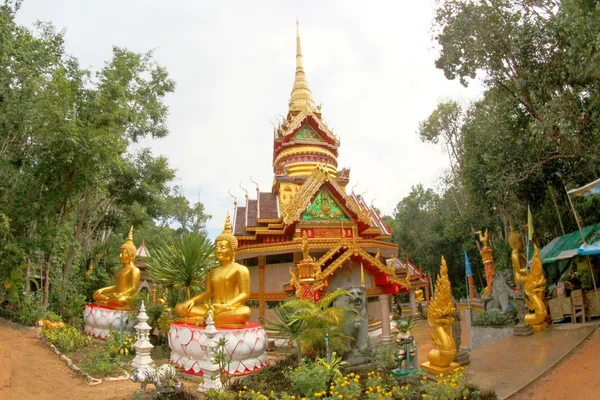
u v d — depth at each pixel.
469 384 9.12
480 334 17.73
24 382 10.48
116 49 23.58
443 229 45.06
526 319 15.68
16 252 17.58
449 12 19.30
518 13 17.67
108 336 14.72
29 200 18.84
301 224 19.59
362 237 22.00
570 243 17.98
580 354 11.70
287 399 8.46
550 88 17.05
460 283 47.19
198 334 11.82
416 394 8.89
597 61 14.63
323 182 20.22
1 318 18.09
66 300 20.47
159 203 28.83
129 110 22.80
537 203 21.20
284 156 27.39
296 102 31.62
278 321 12.27
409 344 10.93
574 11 14.82
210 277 13.87
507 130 19.97
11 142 20.09
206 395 9.20
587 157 17.05
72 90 20.70
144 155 28.20
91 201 28.36
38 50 21.31
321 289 14.20
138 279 18.22
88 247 28.34
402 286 15.98
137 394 9.24
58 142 17.98
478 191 23.58
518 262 17.47
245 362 11.95
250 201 23.11
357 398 8.69
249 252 19.75
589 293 16.08
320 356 11.12
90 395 9.98
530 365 11.06
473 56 18.89
